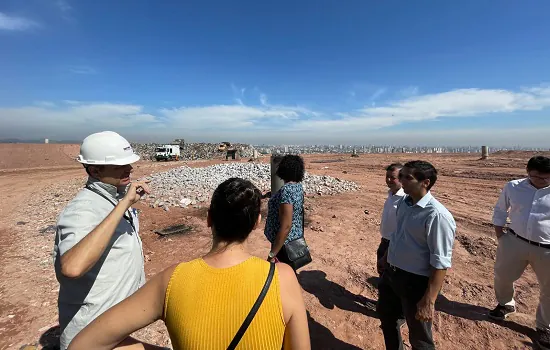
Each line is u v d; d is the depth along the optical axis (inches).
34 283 183.0
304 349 45.9
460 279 179.2
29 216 358.3
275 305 43.4
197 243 249.6
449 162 770.8
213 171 615.5
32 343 128.7
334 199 390.6
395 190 149.3
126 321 44.6
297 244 123.3
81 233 61.2
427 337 98.0
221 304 42.0
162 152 1497.3
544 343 121.3
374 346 129.9
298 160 123.0
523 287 167.9
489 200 370.3
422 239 97.1
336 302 161.2
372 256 216.7
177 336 42.6
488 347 125.5
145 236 269.4
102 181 71.9
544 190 122.7
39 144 1727.4
